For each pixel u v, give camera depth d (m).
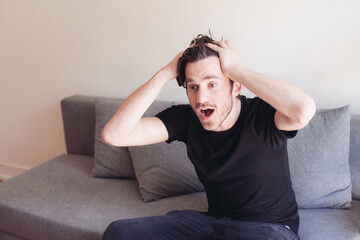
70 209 1.69
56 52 2.46
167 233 1.21
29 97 2.68
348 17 1.65
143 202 1.72
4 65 2.69
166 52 2.11
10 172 2.95
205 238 1.20
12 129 2.83
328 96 1.80
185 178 1.74
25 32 2.53
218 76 1.16
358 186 1.58
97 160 2.01
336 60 1.73
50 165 2.17
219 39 1.95
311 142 1.55
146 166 1.80
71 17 2.34
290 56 1.82
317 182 1.54
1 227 1.80
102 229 1.53
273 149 1.18
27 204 1.75
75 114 2.25
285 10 1.76
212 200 1.33
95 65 2.36
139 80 2.25
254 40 1.87
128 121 1.24
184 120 1.34
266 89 1.08
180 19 2.01
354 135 1.58
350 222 1.44
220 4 1.89
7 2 2.52
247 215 1.24
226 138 1.23
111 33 2.24
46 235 1.66
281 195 1.22
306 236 1.38
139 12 2.12
